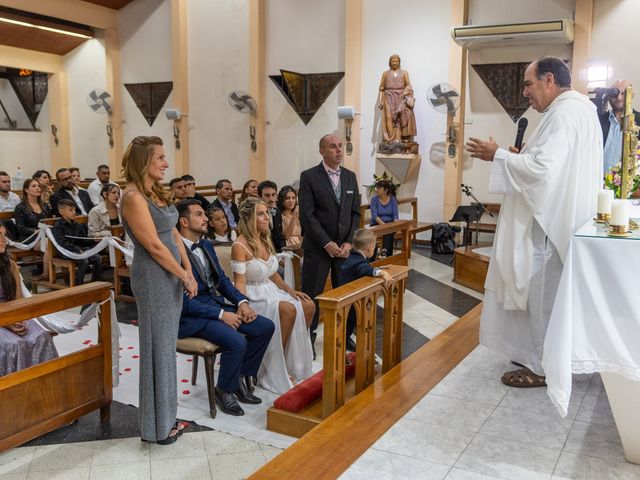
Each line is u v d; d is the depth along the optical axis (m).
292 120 11.36
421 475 2.12
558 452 2.25
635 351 2.01
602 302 2.05
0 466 3.05
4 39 13.02
